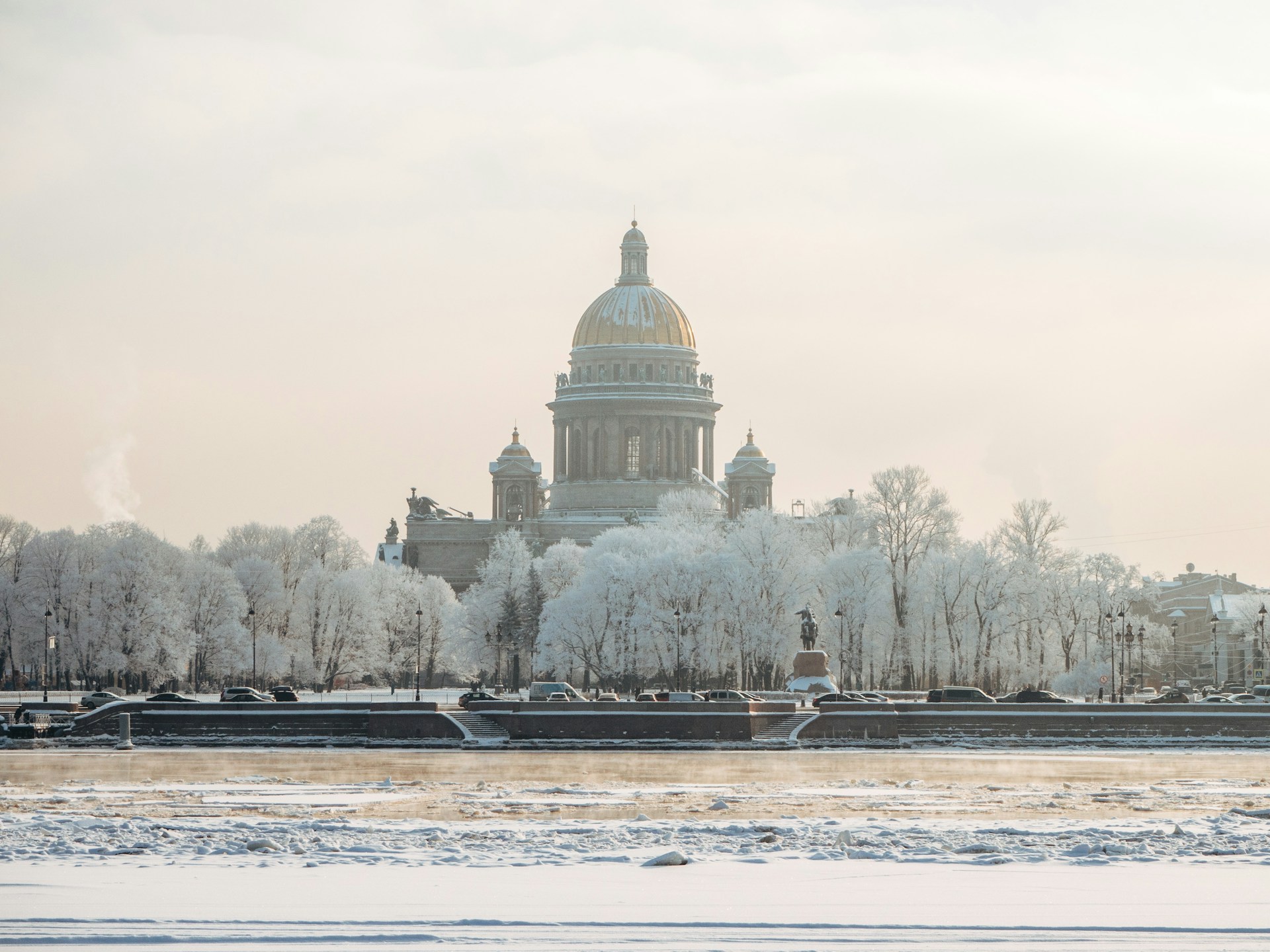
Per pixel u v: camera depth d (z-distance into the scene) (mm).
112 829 120812
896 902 87000
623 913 83562
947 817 144000
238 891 91000
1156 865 101812
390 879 95812
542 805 154625
